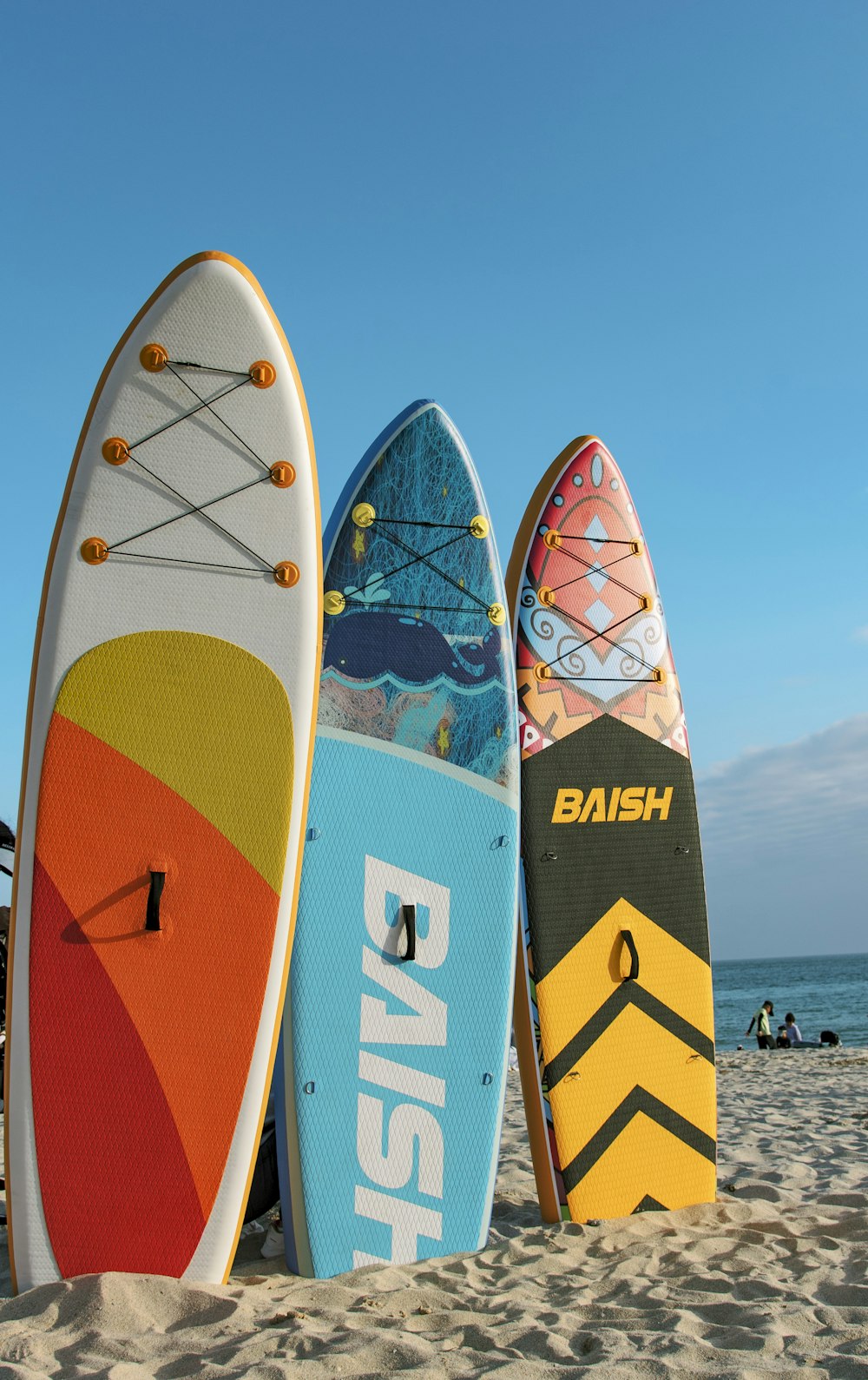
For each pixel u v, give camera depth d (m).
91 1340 2.58
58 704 3.25
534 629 4.17
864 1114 6.58
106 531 3.35
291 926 3.35
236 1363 2.44
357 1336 2.58
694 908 4.24
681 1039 4.10
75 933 3.17
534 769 4.03
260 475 3.49
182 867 3.27
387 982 3.58
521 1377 2.34
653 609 4.43
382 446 3.96
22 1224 3.03
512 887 3.81
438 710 3.83
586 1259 3.41
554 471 4.37
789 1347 2.54
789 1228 3.66
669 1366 2.40
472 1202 3.57
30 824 3.19
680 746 4.37
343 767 3.65
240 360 3.50
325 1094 3.43
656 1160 3.96
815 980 73.88
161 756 3.30
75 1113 3.10
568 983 3.93
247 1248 3.72
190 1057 3.21
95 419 3.39
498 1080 3.68
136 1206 3.10
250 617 3.42
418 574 3.90
